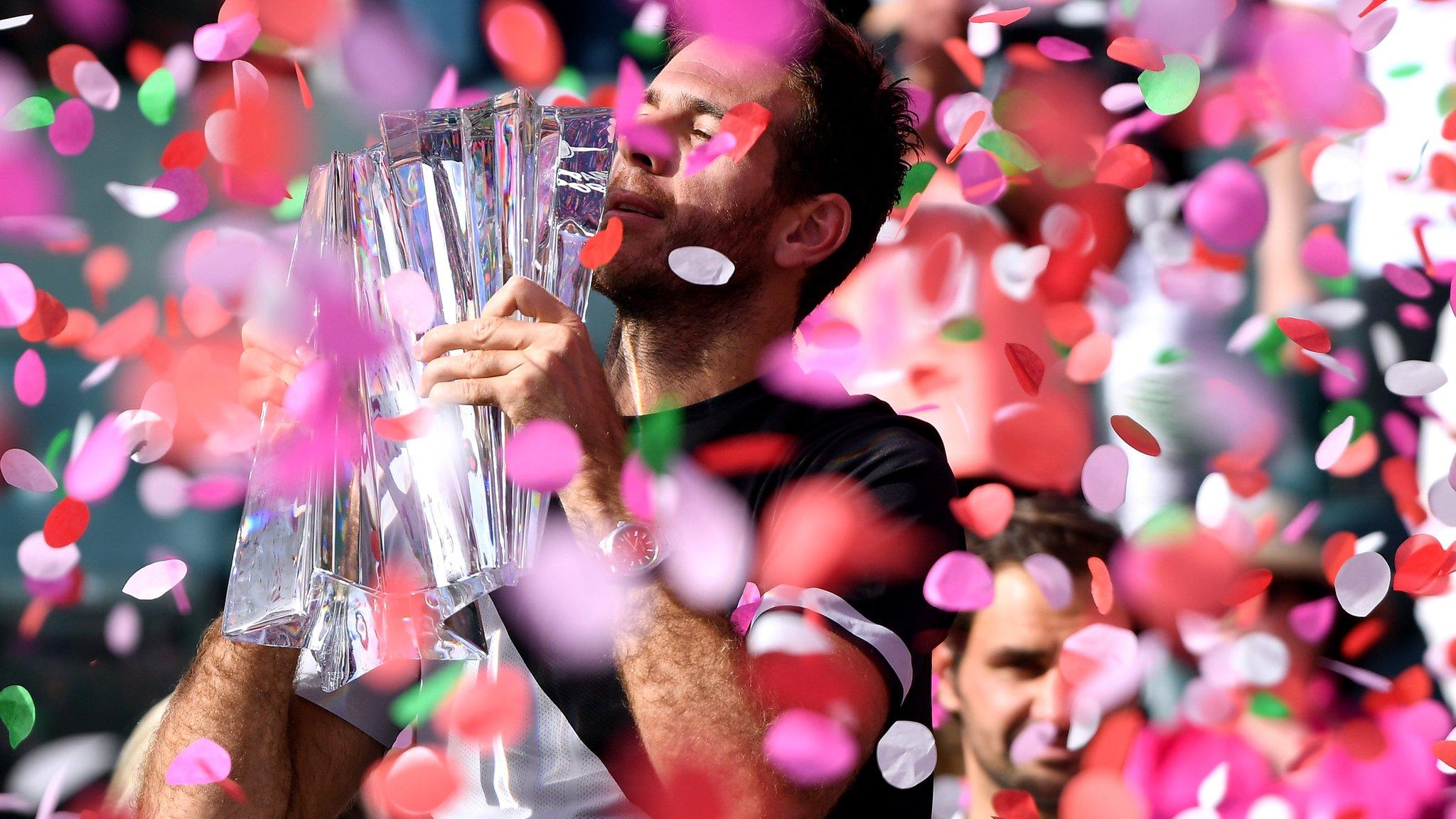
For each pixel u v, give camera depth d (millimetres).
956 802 5336
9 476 4633
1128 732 5211
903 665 3711
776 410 4340
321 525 3611
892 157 4922
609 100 5277
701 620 3742
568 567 3973
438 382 3553
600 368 3664
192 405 4883
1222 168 6145
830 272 4746
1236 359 6273
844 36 4824
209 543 7730
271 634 3666
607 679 3943
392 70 5824
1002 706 5258
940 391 5941
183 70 5328
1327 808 5328
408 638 3600
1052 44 5441
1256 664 5477
